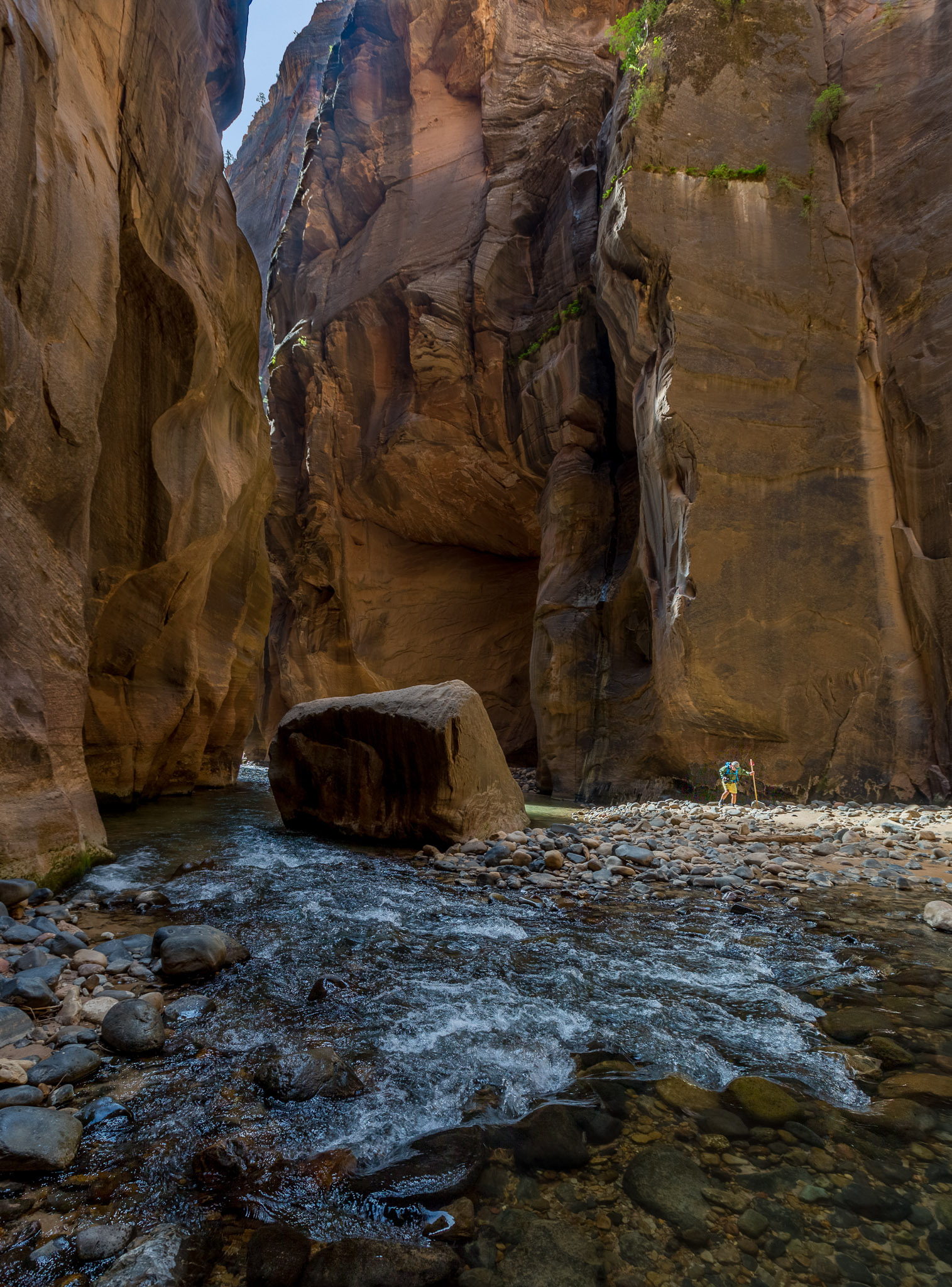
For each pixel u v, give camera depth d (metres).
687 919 5.08
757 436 12.87
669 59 13.85
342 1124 2.46
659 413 13.30
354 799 8.45
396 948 4.32
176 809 11.43
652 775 13.78
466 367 21.77
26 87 5.48
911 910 5.38
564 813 12.20
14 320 5.27
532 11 23.44
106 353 6.90
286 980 3.77
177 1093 2.62
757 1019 3.35
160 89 9.24
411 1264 1.83
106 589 9.45
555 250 20.47
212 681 13.88
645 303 13.93
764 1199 2.11
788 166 13.63
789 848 7.88
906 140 13.02
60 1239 1.87
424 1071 2.83
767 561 12.62
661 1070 2.87
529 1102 2.63
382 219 24.19
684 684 12.61
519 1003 3.51
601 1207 2.07
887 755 11.95
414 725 7.92
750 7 14.02
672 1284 1.78
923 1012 3.44
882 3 13.74
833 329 13.08
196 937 3.95
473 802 8.10
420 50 24.61
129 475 9.51
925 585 11.97
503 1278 1.80
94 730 10.57
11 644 5.37
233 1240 1.90
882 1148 2.36
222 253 11.47
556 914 5.19
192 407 10.35
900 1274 1.82
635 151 13.58
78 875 5.83
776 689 12.43
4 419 5.20
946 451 11.91
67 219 6.16
